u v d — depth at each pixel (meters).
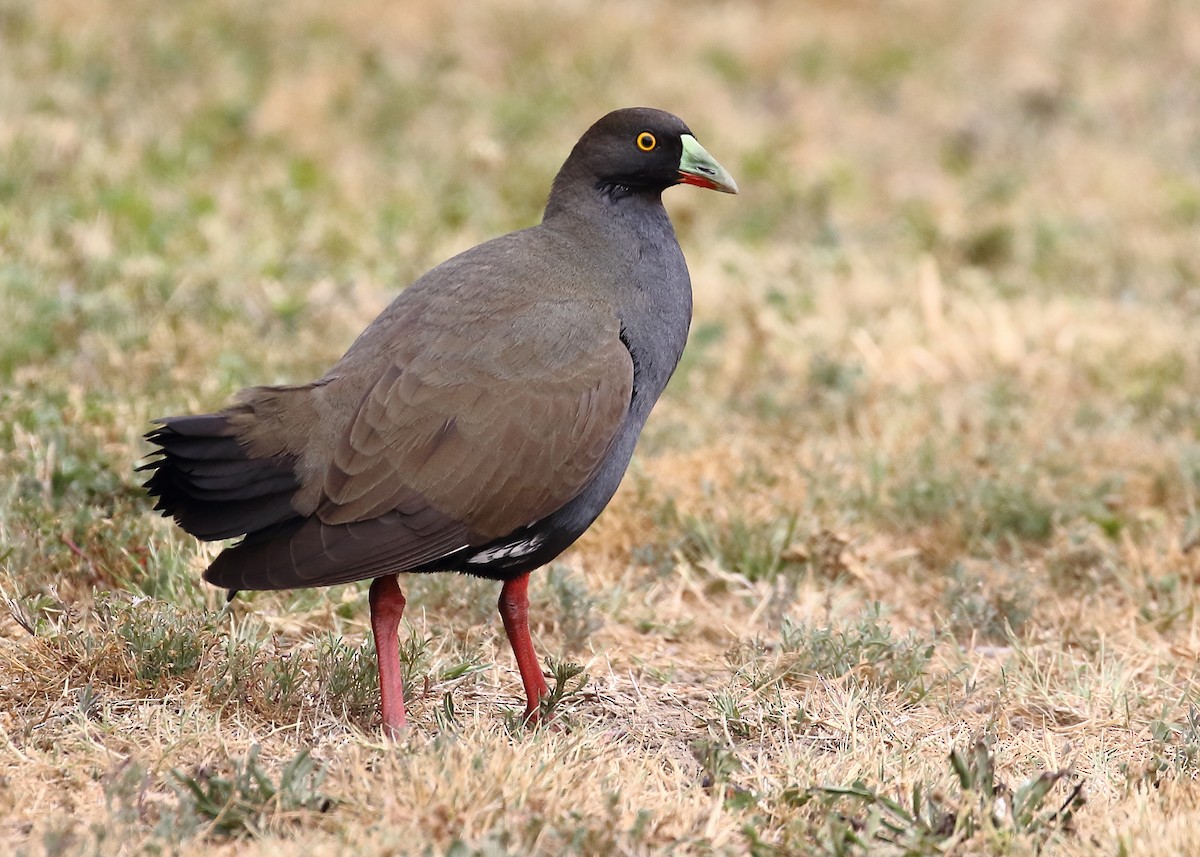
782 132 22.83
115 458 11.28
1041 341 16.14
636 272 9.12
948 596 10.97
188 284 15.12
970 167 22.75
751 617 10.66
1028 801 7.50
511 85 23.17
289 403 8.06
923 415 13.97
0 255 15.10
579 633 10.07
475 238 17.97
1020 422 13.91
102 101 19.92
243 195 18.03
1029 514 12.15
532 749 7.85
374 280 16.25
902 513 12.27
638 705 9.22
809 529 11.60
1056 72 26.48
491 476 8.23
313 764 7.63
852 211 20.80
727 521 11.66
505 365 8.35
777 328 16.00
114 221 16.59
